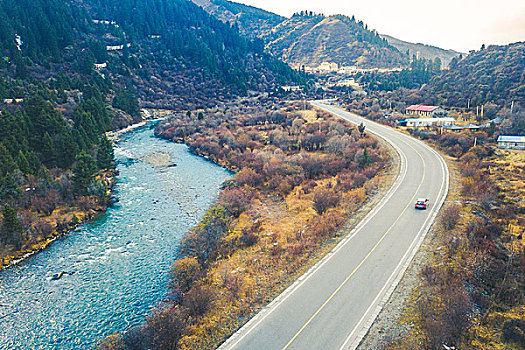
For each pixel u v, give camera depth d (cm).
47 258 4456
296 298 3191
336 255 3925
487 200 4962
